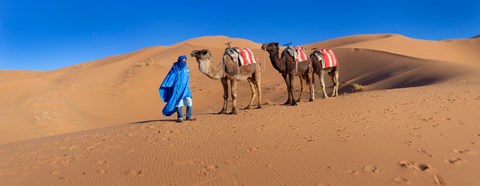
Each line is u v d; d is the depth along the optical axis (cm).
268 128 992
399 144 788
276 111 1352
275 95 3975
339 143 802
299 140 839
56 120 2647
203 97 4322
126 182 608
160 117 3362
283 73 1594
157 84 4797
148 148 830
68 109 3048
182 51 7381
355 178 586
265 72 5325
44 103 2969
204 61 1268
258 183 576
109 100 3878
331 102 1574
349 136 866
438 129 939
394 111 1235
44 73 7738
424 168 630
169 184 587
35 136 2225
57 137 1198
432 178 585
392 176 593
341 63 5194
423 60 4250
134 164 707
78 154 830
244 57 1383
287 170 629
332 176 596
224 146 807
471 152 725
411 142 804
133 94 4234
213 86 4756
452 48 8681
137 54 8556
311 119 1123
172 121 1259
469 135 873
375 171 615
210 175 618
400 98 1617
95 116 3184
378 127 966
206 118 1277
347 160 677
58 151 885
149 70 5319
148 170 663
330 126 995
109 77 5284
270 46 1535
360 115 1166
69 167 721
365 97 1717
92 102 3659
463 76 2938
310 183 568
